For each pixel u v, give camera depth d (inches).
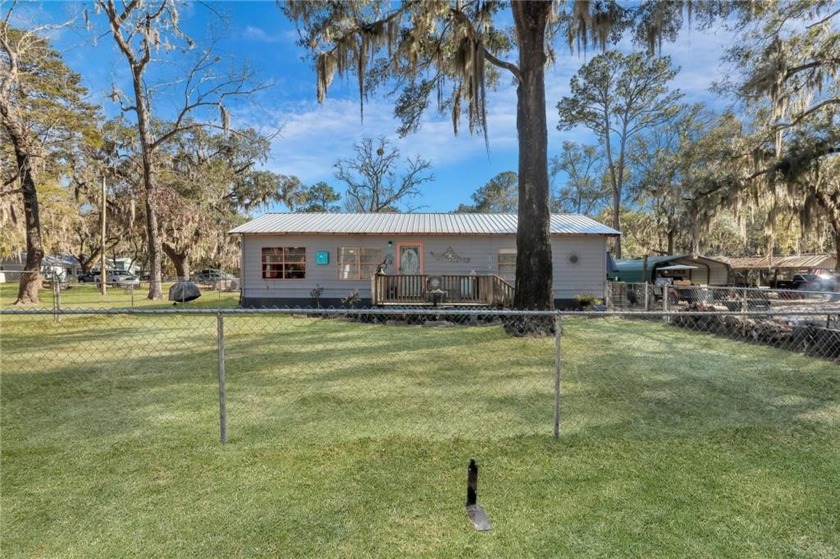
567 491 105.9
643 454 127.5
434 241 602.5
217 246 1021.8
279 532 89.6
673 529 90.5
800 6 497.7
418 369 237.1
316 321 449.7
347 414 165.0
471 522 92.9
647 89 980.6
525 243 365.1
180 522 93.0
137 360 259.8
